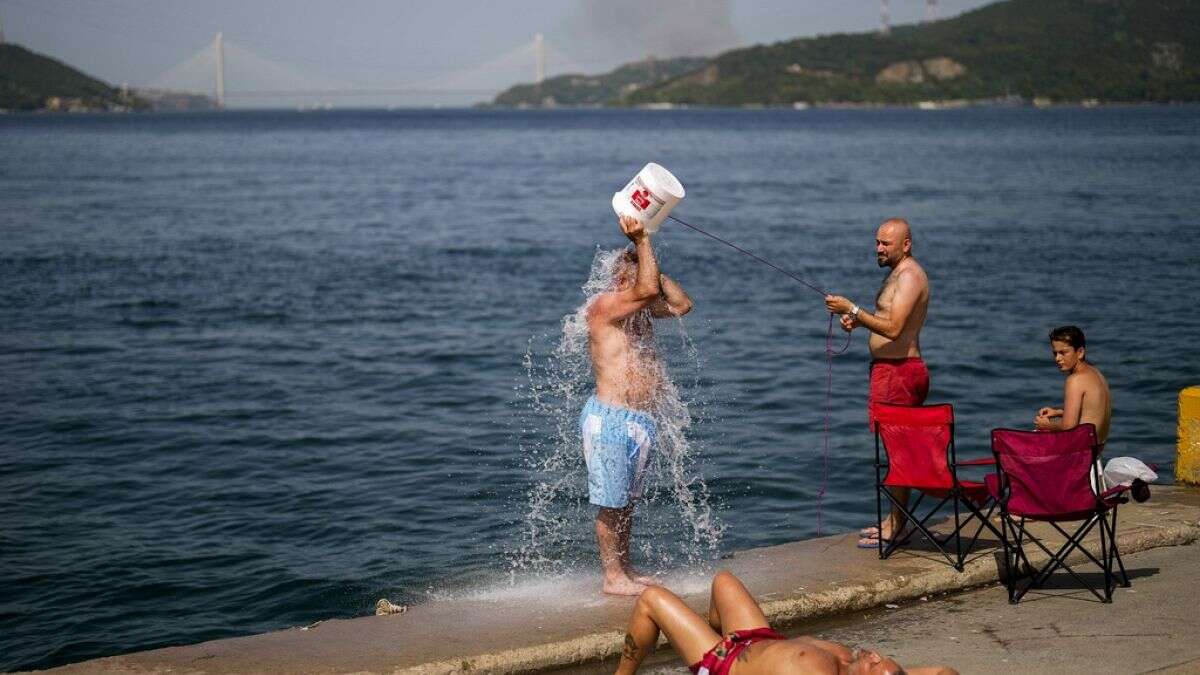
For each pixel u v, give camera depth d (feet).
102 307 66.33
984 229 104.22
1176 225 104.22
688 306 20.42
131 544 28.37
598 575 22.80
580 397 44.32
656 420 20.59
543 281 77.61
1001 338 54.80
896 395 22.22
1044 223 108.47
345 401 44.01
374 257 90.63
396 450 36.83
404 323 61.82
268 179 189.88
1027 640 18.74
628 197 19.65
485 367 50.39
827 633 19.62
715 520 29.32
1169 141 286.25
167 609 24.52
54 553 27.78
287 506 31.22
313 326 60.90
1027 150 255.09
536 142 363.15
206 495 32.35
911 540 23.22
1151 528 23.32
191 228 112.27
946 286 71.67
